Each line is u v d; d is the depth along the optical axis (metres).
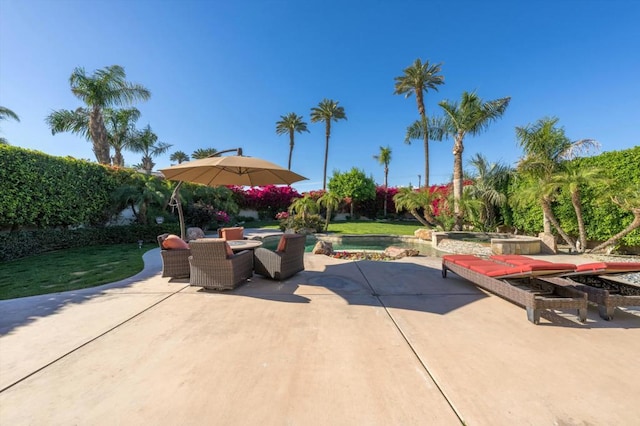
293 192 25.47
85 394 1.90
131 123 17.27
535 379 2.06
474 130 12.05
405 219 26.30
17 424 1.63
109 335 2.80
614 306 3.15
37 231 7.76
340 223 21.41
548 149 8.21
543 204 8.50
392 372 2.16
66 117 14.27
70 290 4.35
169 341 2.68
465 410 1.74
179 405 1.79
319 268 5.95
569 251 8.31
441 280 4.96
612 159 7.46
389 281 4.89
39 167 8.02
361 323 3.11
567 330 2.91
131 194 10.45
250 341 2.68
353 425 1.63
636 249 7.50
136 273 5.47
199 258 4.32
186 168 4.80
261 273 5.06
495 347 2.55
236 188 22.98
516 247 8.07
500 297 4.01
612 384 2.00
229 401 1.83
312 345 2.60
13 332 2.86
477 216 11.79
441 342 2.65
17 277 5.16
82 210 9.50
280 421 1.66
